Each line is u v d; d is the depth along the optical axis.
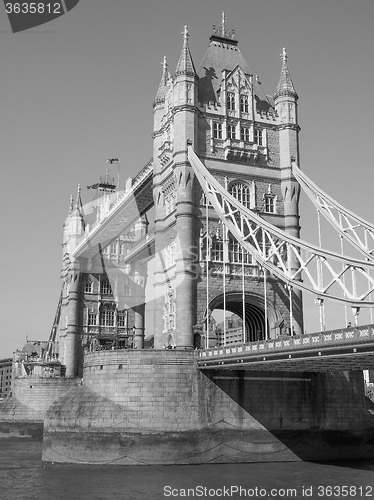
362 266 43.22
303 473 42.59
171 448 47.12
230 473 42.50
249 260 60.44
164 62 69.81
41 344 95.19
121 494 35.28
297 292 61.53
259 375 50.56
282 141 64.81
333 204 56.19
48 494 35.41
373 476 41.22
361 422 53.38
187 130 60.38
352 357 34.84
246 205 62.09
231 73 65.06
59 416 49.75
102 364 49.91
